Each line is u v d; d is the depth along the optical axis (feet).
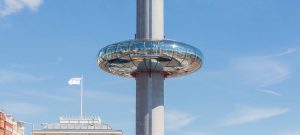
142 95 401.90
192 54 403.54
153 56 396.57
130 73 427.74
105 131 574.56
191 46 405.59
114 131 576.20
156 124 396.57
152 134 394.32
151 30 404.36
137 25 410.93
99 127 581.94
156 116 398.21
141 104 400.67
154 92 402.31
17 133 514.68
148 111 397.80
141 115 398.83
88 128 580.71
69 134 569.64
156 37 403.34
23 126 536.42
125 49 397.39
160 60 404.36
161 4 410.93
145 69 405.80
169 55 397.39
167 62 407.85
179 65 416.46
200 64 422.00
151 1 408.26
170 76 439.22
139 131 397.39
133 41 398.62
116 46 402.72
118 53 401.08
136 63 408.26
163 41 396.57
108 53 407.44
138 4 413.18
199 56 411.13
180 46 398.62
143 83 404.36
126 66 416.67
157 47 393.29
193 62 413.39
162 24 408.87
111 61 412.98
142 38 404.77
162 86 408.87
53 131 568.00
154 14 406.62
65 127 580.30
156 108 399.85
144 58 400.06
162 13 410.72
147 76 405.18
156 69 406.41
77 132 570.87
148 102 399.24
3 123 457.68
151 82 403.75
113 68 425.69
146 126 395.55
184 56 401.29
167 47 394.32
